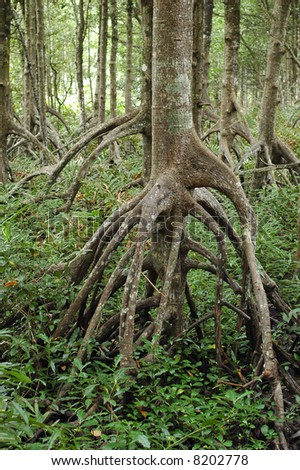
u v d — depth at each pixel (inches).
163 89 201.2
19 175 436.5
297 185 377.4
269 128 383.2
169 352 206.4
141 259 191.2
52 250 225.5
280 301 217.8
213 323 228.5
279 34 376.5
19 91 821.9
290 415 183.6
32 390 185.6
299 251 267.3
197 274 250.5
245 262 209.3
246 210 203.6
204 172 203.8
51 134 549.6
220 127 411.2
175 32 197.9
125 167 412.8
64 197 288.5
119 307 227.8
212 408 172.2
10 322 211.0
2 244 212.5
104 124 269.6
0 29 371.6
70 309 205.8
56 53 906.7
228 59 404.8
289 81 831.1
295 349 220.1
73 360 192.9
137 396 182.4
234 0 395.9
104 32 499.2
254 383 189.9
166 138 203.0
